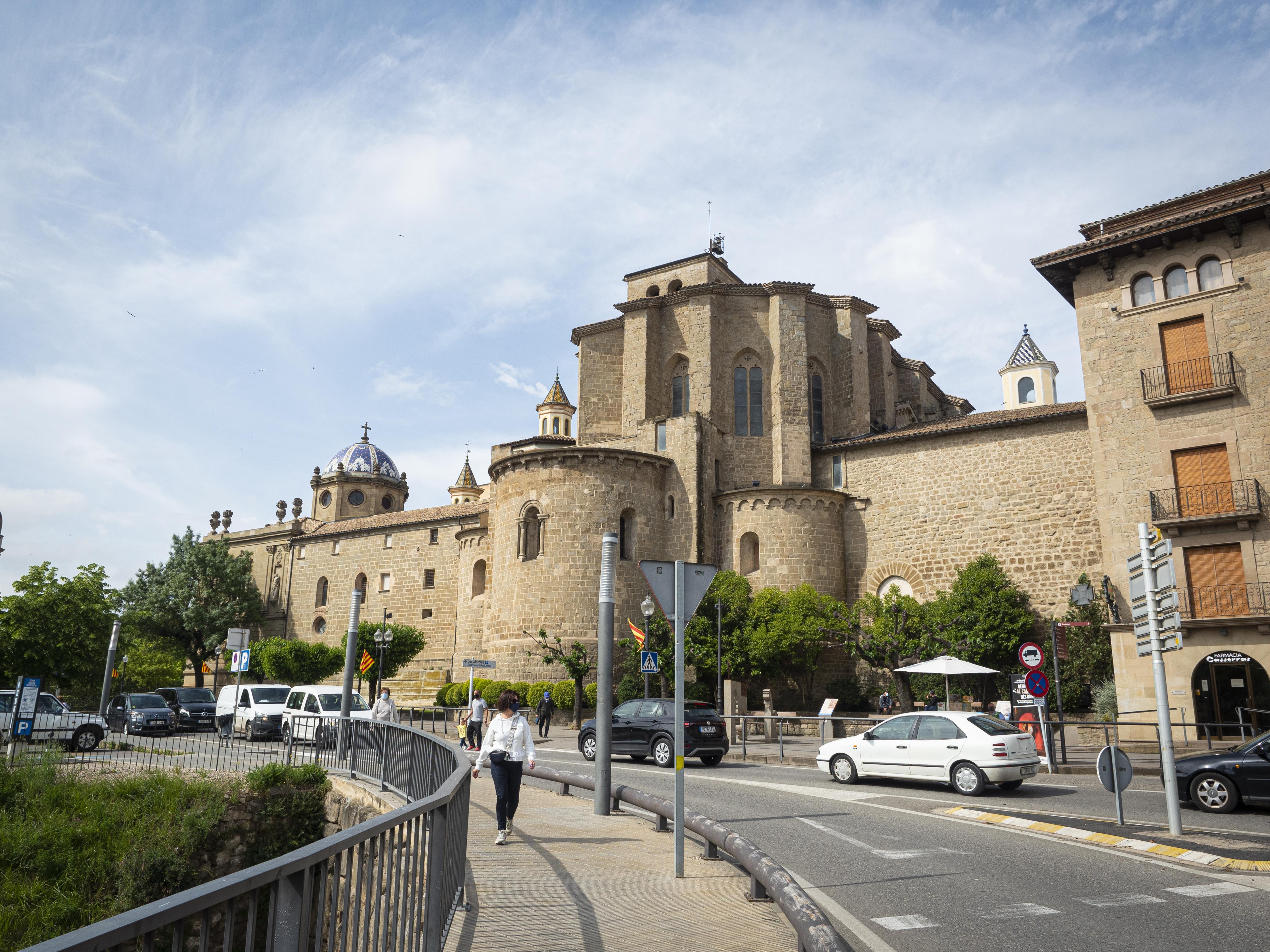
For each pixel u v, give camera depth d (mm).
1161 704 12844
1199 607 27031
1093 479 37062
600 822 13094
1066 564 36969
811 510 42062
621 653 40875
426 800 5824
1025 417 38719
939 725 17453
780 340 46719
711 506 44281
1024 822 13203
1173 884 9289
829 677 40219
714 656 38000
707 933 7152
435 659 59781
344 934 4270
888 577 41438
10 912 15117
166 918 2863
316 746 21250
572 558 41906
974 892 8938
